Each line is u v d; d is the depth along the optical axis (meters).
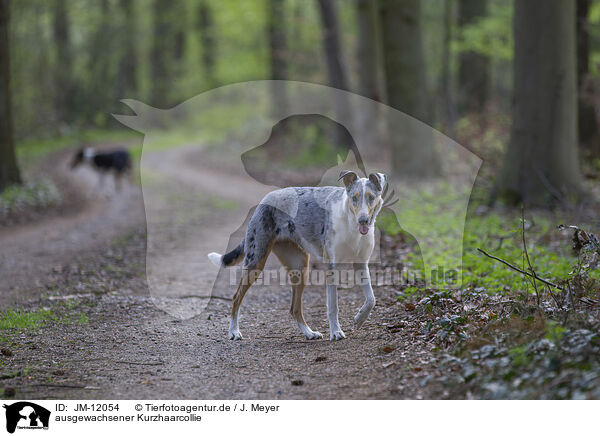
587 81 14.95
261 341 6.36
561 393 4.11
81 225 15.46
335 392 4.85
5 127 18.95
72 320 7.28
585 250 6.04
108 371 5.55
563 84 12.37
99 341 6.47
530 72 12.48
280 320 7.18
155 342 6.42
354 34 30.66
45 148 32.03
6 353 6.02
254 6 30.12
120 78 42.91
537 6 12.30
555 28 12.29
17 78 34.44
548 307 5.58
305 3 34.12
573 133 12.49
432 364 5.08
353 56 29.44
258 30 33.12
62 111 38.34
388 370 5.15
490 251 8.61
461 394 4.51
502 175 12.80
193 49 43.22
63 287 9.05
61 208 18.39
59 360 5.87
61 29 39.47
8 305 8.18
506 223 10.70
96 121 38.88
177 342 6.41
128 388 5.14
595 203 11.91
